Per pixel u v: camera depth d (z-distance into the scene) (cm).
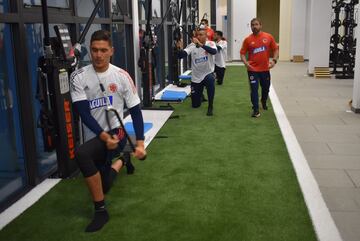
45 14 334
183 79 1027
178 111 666
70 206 318
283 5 1551
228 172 383
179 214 298
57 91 355
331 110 662
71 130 378
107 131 296
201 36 624
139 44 701
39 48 416
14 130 364
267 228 276
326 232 270
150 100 680
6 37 343
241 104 720
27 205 320
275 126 555
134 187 350
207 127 555
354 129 540
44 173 380
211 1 1736
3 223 290
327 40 1083
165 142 485
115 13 600
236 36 1572
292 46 1553
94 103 291
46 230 279
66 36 361
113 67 294
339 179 366
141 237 267
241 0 1550
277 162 409
